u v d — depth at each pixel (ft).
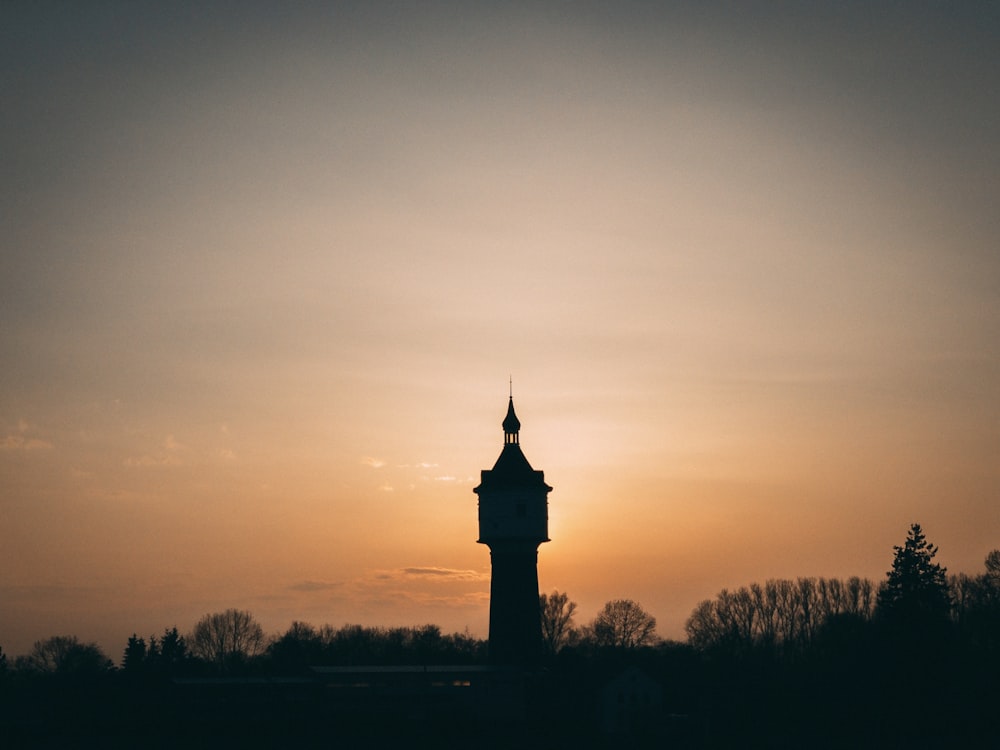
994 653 561.02
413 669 553.23
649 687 562.66
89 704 528.22
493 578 584.40
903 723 498.28
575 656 606.14
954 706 498.28
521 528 581.12
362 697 540.11
